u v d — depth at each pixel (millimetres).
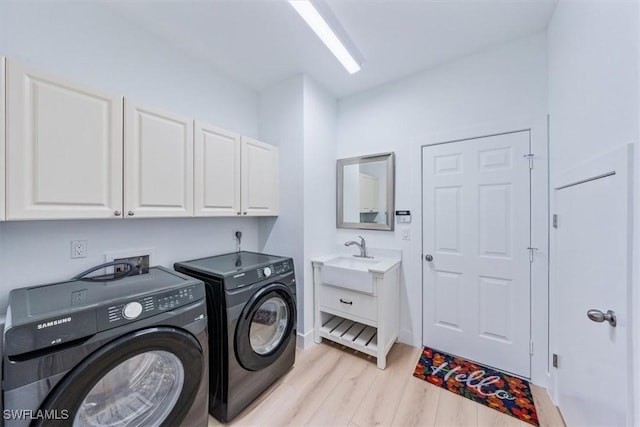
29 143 1087
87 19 1488
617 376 929
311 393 1731
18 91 1058
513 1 1532
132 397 1175
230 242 2344
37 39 1318
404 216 2381
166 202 1581
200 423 1316
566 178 1416
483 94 2012
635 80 814
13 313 939
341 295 2234
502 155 1930
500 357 1942
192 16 1630
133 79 1694
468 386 1782
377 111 2545
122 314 1059
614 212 932
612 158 931
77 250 1467
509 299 1908
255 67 2211
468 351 2078
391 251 2441
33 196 1099
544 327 1772
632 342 845
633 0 821
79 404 933
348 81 2461
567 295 1421
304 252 2326
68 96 1195
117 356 1017
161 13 1605
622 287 885
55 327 896
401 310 2398
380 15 1645
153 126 1517
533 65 1821
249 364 1593
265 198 2311
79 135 1229
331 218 2703
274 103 2482
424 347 2281
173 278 1463
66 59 1413
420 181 2285
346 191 2705
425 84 2275
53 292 1199
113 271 1600
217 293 1530
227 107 2314
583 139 1214
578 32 1263
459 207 2109
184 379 1235
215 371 1530
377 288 2033
